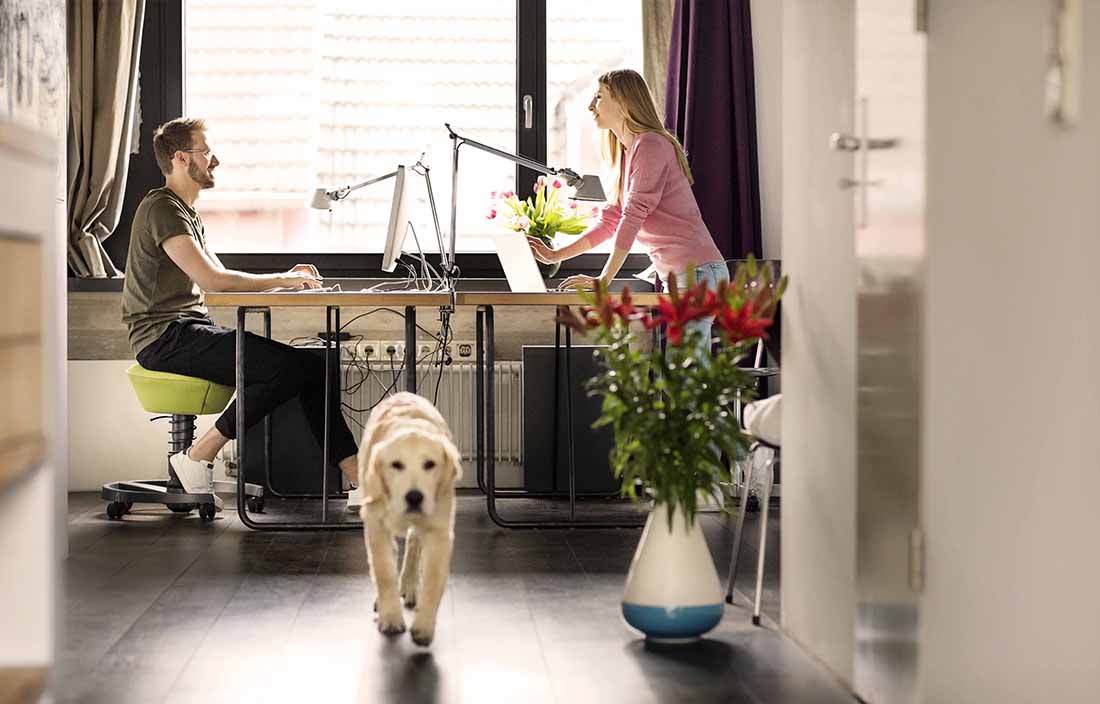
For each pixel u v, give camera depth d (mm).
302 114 5320
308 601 2936
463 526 4094
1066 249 1886
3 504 1499
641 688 2215
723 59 4988
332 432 4348
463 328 5113
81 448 5027
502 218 4637
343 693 2182
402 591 2900
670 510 2520
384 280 5223
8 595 1511
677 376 2523
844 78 2227
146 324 4266
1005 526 1888
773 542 3762
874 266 2064
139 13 4977
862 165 2115
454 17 5371
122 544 3740
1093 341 1891
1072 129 1886
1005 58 1873
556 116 5398
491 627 2676
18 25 3199
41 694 1644
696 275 4270
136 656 2432
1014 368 1882
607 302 2541
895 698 1983
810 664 2375
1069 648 1896
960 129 1867
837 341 2254
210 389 4250
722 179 4988
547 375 4797
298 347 4598
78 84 4918
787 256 2559
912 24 1889
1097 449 1890
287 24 5312
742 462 4309
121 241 5207
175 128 4375
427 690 2199
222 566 3379
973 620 1892
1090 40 1884
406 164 5355
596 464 4793
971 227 1872
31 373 1603
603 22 5395
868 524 2098
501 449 5074
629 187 4297
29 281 1598
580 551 3617
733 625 2705
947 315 1869
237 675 2299
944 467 1877
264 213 5320
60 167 3568
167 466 5059
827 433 2314
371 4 5340
